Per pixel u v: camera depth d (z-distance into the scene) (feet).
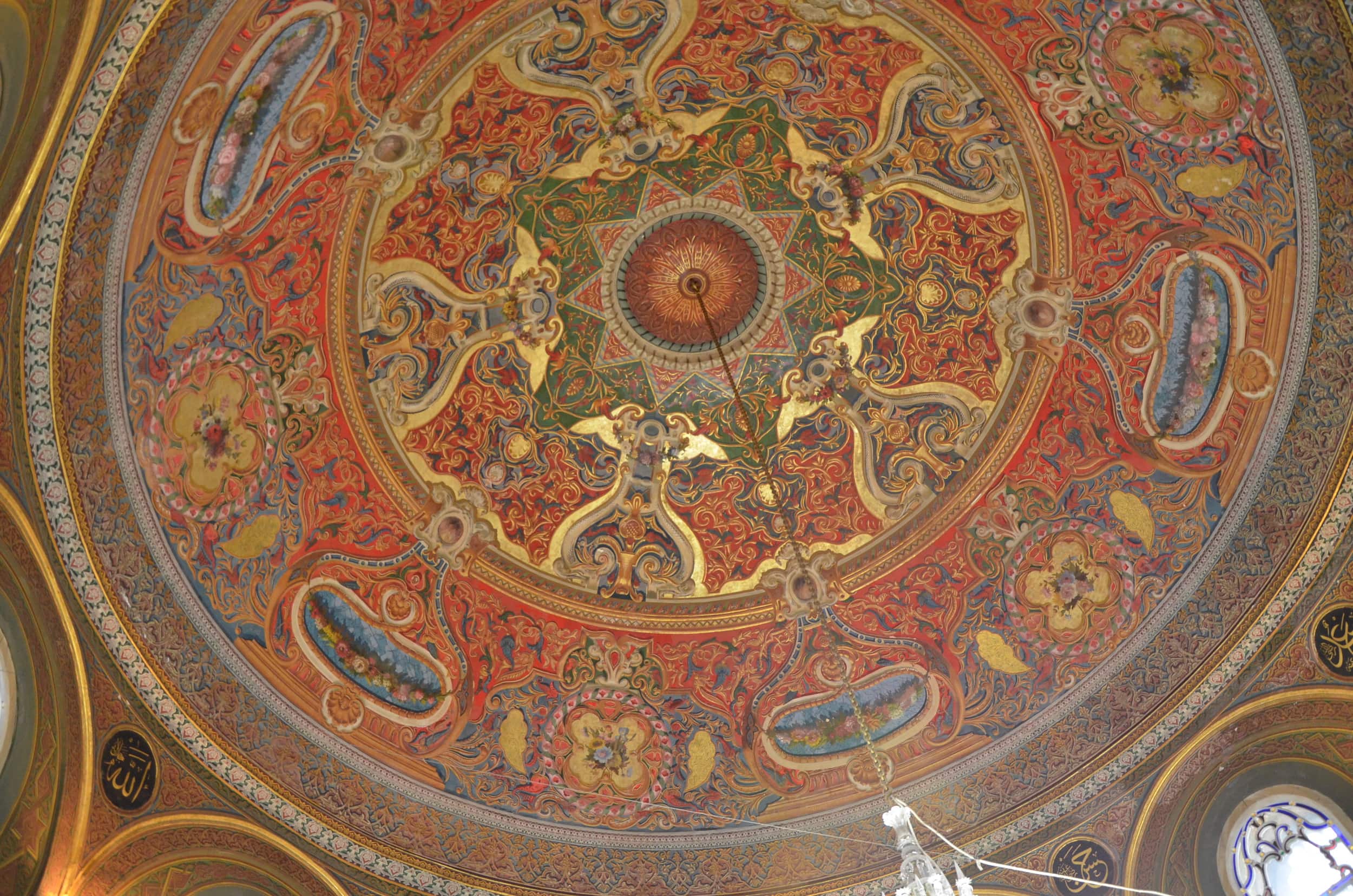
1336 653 31.30
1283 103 28.81
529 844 36.14
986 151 35.60
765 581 40.34
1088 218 35.35
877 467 40.24
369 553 37.32
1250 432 33.24
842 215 38.60
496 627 38.81
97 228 26.86
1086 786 34.58
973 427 39.09
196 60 25.96
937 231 37.91
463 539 38.99
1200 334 34.14
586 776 37.81
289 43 28.12
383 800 34.68
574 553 40.22
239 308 33.35
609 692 39.11
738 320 40.73
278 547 35.29
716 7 32.99
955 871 34.81
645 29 33.40
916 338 39.52
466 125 34.76
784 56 34.58
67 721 27.89
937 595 38.91
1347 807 29.78
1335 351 30.89
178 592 32.07
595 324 40.52
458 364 39.19
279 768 33.06
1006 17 31.91
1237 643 33.24
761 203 38.88
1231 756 32.55
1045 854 34.22
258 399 34.91
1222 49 29.12
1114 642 35.78
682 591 40.32
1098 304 36.11
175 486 32.04
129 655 30.25
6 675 26.07
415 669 37.04
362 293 36.68
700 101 35.99
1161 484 35.45
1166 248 34.17
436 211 36.70
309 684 34.71
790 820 37.14
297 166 32.24
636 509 40.86
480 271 38.47
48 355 27.30
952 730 37.29
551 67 34.01
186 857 30.14
